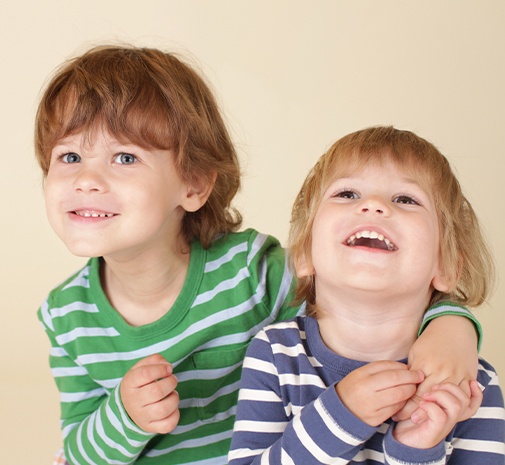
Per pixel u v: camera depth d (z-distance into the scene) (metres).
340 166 1.15
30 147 2.67
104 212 1.24
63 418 1.42
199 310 1.36
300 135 2.78
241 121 2.77
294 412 1.12
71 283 1.41
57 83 1.33
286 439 1.04
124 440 1.25
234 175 1.51
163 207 1.29
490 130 2.76
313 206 1.18
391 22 2.76
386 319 1.12
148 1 2.71
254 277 1.38
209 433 1.42
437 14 2.76
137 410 1.20
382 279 1.06
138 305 1.37
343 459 1.02
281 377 1.13
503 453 1.07
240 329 1.38
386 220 1.08
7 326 2.67
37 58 2.68
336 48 2.76
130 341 1.36
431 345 1.07
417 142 1.17
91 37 2.69
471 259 1.21
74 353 1.39
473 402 1.02
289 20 2.75
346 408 1.00
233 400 1.42
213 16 2.73
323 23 2.76
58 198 1.25
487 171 2.76
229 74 2.76
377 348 1.13
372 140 1.16
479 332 1.14
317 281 1.17
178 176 1.33
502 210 2.73
